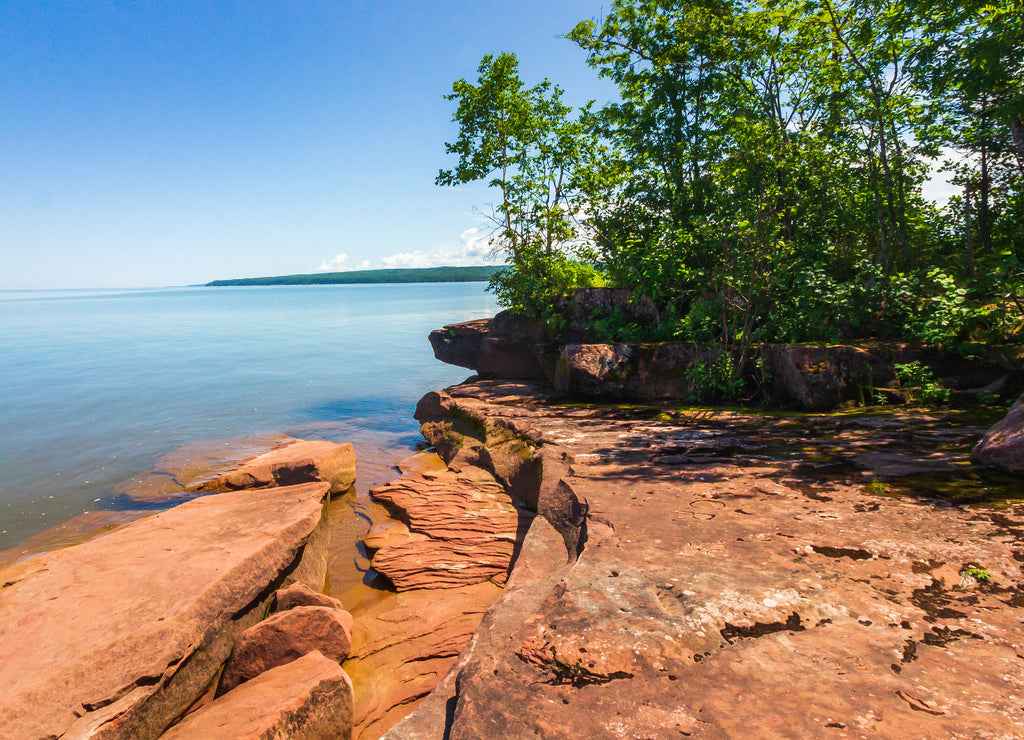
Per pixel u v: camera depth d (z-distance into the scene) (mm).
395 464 11094
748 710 2287
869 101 12750
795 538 4102
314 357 30156
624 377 11312
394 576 6098
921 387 8719
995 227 13484
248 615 5180
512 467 8359
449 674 2975
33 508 9078
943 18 10758
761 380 10055
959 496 4684
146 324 61875
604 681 2559
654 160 16156
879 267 10961
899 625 2904
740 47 14469
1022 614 2959
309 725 3490
